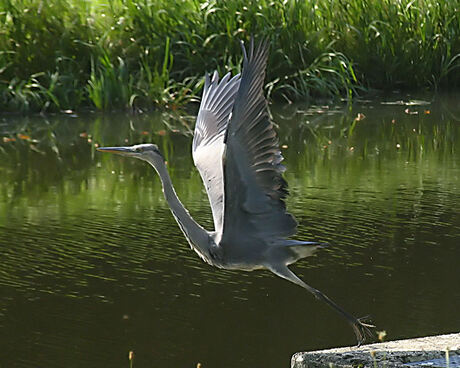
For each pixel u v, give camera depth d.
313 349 8.25
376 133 18.05
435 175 14.66
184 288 9.88
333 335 8.59
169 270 10.44
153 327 8.77
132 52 21.61
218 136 7.82
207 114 7.95
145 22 21.77
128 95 20.61
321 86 21.75
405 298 9.46
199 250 7.38
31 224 12.03
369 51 23.08
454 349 6.77
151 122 19.16
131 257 10.82
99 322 8.93
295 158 15.88
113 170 15.28
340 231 11.69
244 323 8.88
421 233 11.61
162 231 11.83
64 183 14.29
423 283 9.91
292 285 10.02
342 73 21.95
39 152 16.36
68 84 20.62
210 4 21.95
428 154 16.23
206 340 8.48
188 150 16.52
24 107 19.91
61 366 7.87
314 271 10.38
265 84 21.61
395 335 8.48
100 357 8.09
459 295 9.53
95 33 21.52
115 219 12.33
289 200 13.14
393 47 23.27
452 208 12.73
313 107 21.00
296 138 17.56
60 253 10.91
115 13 21.98
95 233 11.67
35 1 21.02
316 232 11.61
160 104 20.80
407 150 16.55
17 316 9.05
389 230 11.73
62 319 8.98
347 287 9.83
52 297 9.54
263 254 7.07
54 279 10.08
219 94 7.96
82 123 19.00
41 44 20.81
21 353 8.16
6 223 12.06
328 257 10.80
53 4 21.20
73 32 21.20
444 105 21.28
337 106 21.17
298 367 6.72
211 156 7.70
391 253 10.86
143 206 12.98
